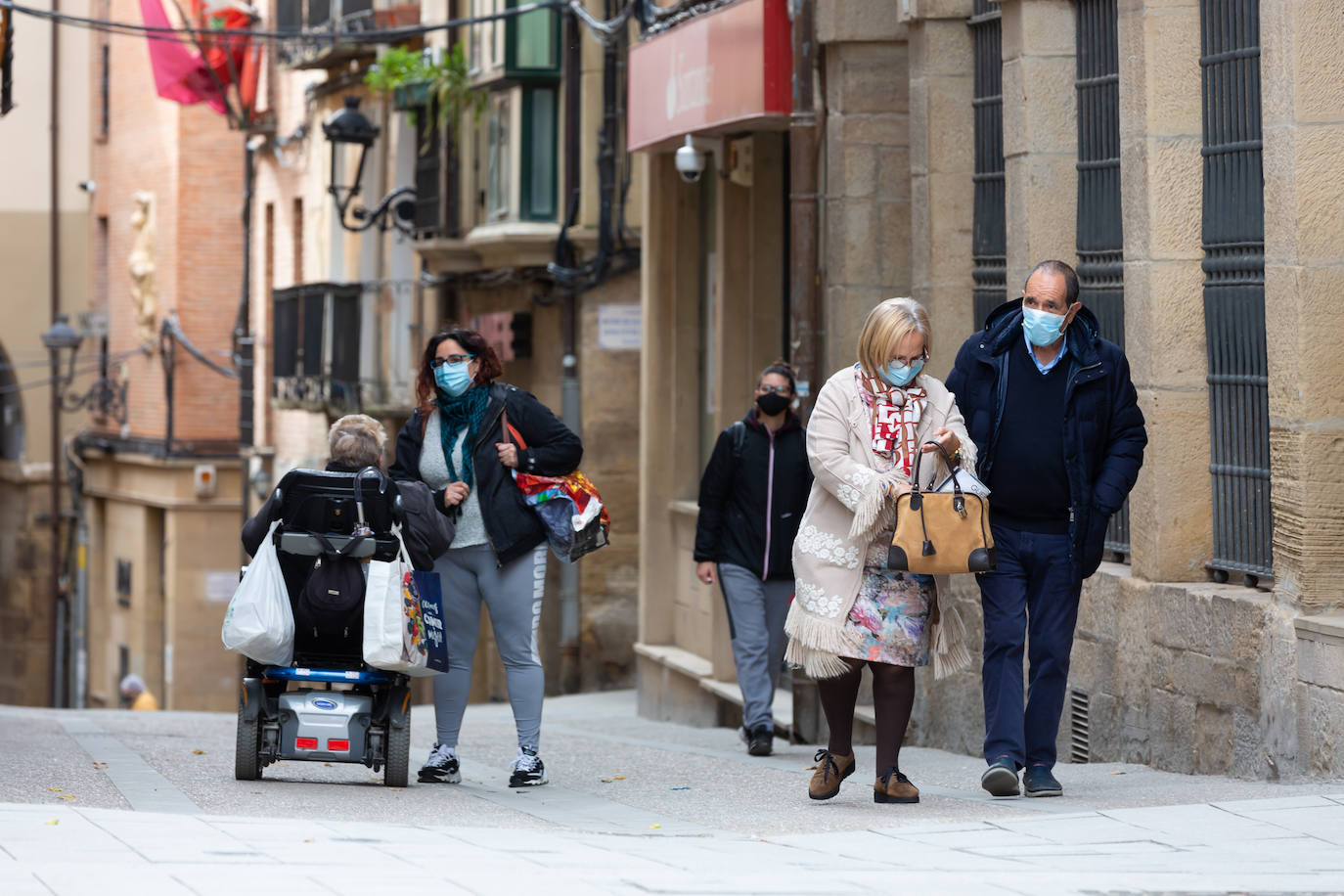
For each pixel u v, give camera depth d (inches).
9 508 5024.6
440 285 2957.7
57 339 4323.3
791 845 836.0
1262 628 1122.0
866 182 1662.2
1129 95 1282.0
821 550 988.6
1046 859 782.5
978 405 999.0
